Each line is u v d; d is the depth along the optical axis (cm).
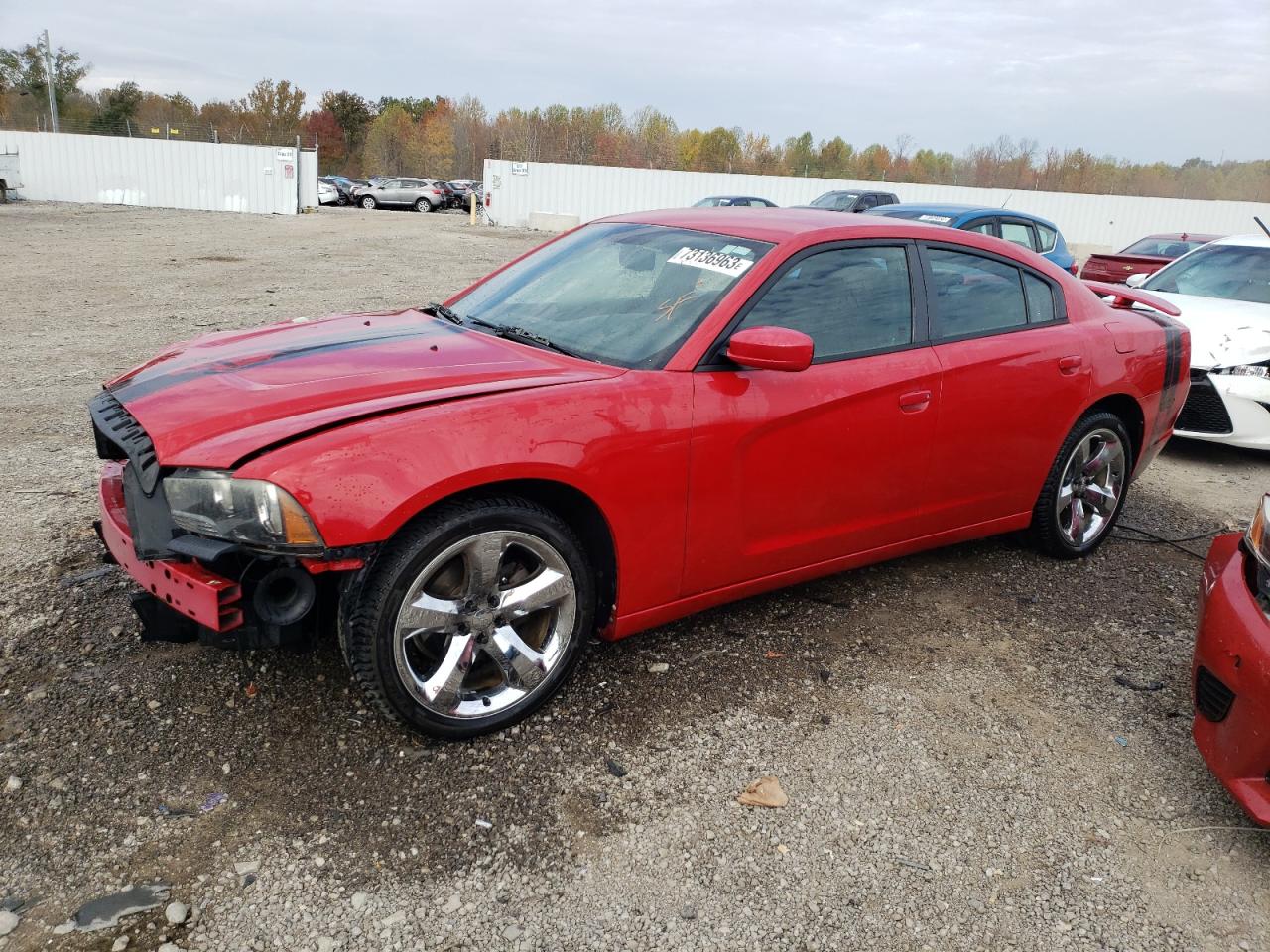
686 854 251
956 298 385
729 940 224
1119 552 481
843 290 350
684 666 342
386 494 248
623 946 221
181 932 216
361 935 219
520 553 298
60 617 343
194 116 8556
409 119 9250
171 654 324
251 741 283
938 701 331
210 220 2764
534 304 363
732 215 388
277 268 1542
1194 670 282
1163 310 507
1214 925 238
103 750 275
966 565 451
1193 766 303
